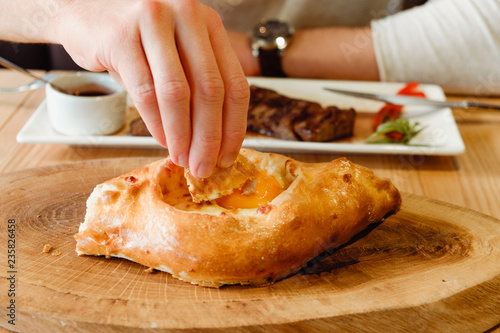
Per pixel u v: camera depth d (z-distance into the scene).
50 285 0.44
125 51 0.42
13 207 0.52
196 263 0.44
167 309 0.42
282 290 0.44
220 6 0.95
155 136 0.43
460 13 0.85
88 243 0.46
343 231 0.48
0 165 0.61
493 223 0.52
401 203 0.53
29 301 0.42
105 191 0.47
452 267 0.47
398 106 0.72
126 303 0.42
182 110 0.40
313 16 0.96
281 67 0.89
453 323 0.44
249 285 0.45
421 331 0.43
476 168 0.64
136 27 0.42
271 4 0.96
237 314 0.42
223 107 0.42
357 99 0.75
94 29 0.44
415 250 0.48
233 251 0.44
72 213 0.51
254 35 0.89
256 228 0.45
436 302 0.43
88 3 0.47
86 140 0.63
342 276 0.45
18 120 0.70
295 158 0.63
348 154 0.65
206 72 0.41
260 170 0.49
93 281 0.44
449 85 0.84
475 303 0.44
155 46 0.40
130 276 0.45
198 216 0.44
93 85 0.69
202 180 0.46
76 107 0.63
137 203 0.46
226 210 0.47
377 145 0.63
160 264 0.45
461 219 0.52
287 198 0.46
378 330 0.43
